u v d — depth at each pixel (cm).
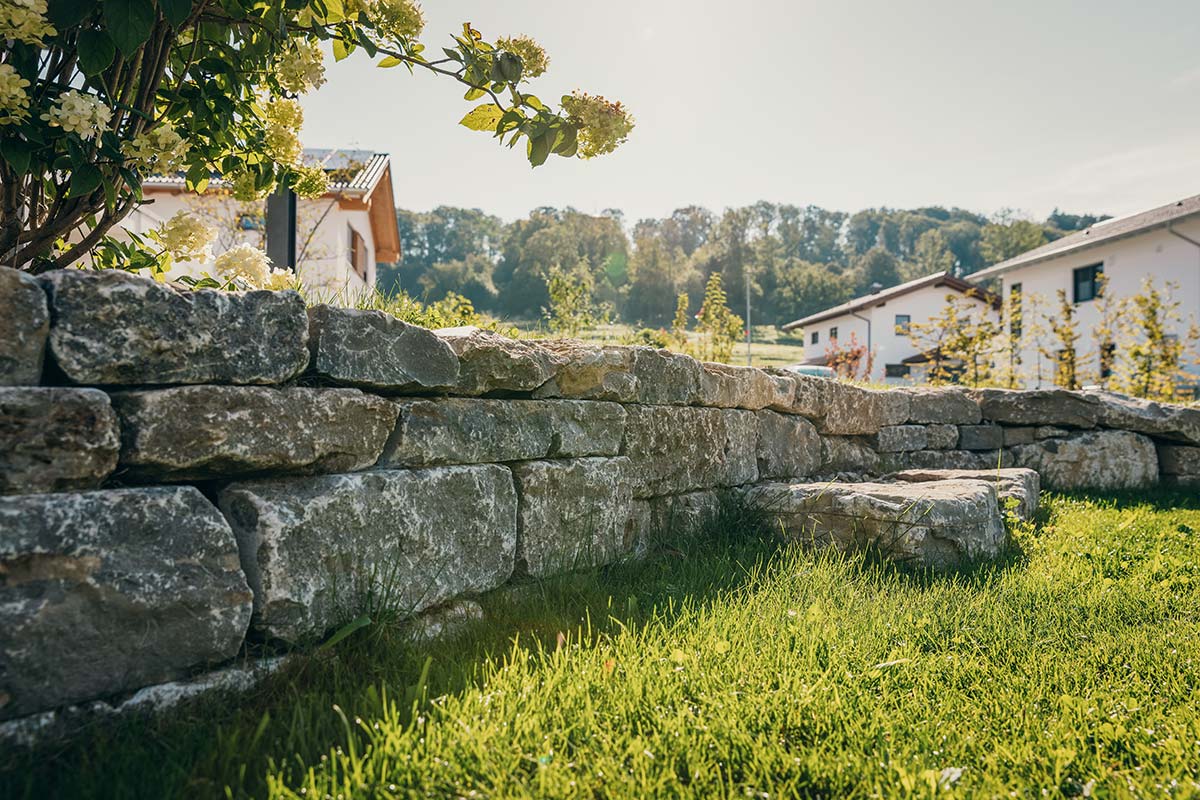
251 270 311
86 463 182
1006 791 182
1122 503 616
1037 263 2444
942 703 230
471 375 296
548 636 267
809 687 225
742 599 317
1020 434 714
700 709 211
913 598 336
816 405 564
